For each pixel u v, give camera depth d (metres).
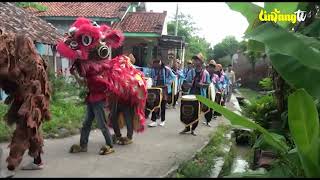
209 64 12.42
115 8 21.86
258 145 5.51
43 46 16.02
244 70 33.34
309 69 4.41
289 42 4.09
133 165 6.46
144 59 22.94
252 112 8.48
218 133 9.07
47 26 16.14
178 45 23.00
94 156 6.99
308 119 4.05
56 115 10.42
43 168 6.14
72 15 21.05
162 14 24.06
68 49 6.79
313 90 4.37
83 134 7.26
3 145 7.48
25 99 5.62
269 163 5.51
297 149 4.25
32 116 5.64
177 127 10.46
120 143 8.04
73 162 6.57
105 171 6.08
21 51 5.62
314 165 4.06
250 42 5.48
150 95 10.30
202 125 11.07
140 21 22.84
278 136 4.84
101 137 8.65
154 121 10.48
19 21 14.52
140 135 9.12
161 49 23.48
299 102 4.05
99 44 6.97
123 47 22.36
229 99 19.55
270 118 7.62
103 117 7.14
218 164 6.70
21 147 5.62
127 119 8.03
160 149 7.70
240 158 7.54
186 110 9.33
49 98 6.04
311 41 4.20
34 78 5.68
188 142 8.48
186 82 10.47
